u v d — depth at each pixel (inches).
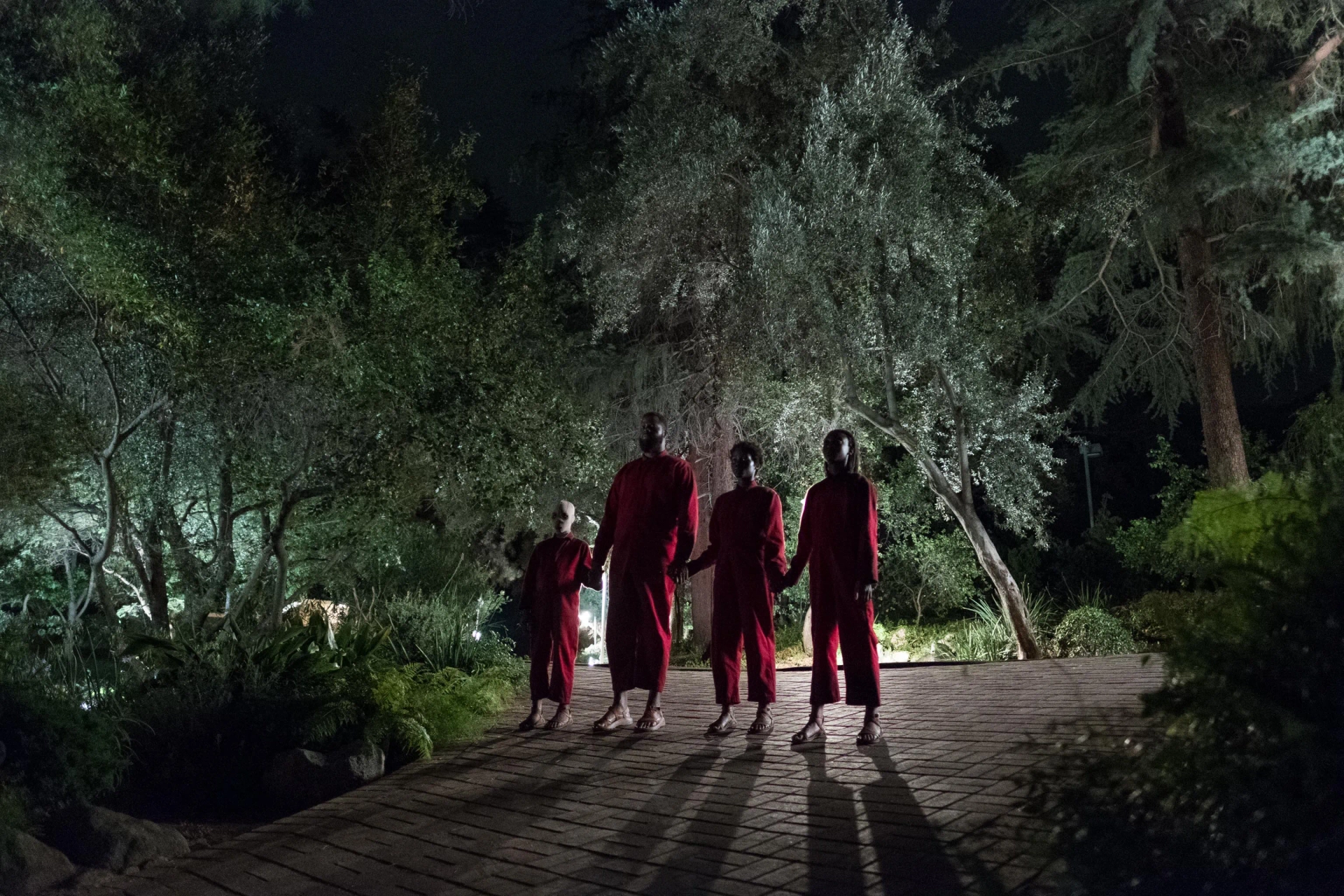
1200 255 582.6
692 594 674.2
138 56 387.9
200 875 204.2
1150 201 556.1
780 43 604.7
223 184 351.3
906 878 161.8
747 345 553.0
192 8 409.4
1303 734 112.5
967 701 308.7
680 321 629.0
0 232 339.9
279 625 349.7
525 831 212.4
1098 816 121.3
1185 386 655.8
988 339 515.8
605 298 555.8
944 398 519.8
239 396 340.8
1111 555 735.7
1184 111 558.6
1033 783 134.7
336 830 226.1
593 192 590.9
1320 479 138.2
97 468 348.5
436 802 241.3
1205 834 113.2
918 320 481.4
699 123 538.9
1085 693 302.4
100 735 247.1
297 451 347.6
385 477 339.3
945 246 486.9
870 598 264.2
